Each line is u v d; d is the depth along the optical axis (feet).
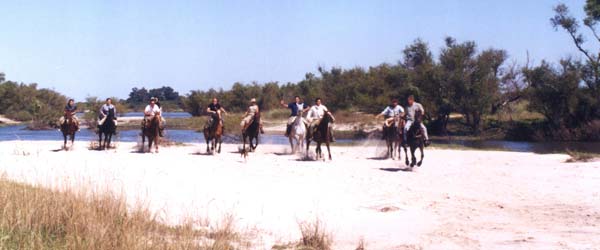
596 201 42.47
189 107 279.28
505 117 176.55
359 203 42.60
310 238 30.55
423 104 169.89
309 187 49.73
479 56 167.63
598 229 33.55
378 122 162.81
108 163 66.28
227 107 269.85
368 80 203.10
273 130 163.73
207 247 27.37
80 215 28.89
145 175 55.21
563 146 126.21
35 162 65.26
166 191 45.78
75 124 86.48
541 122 159.74
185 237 27.66
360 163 69.72
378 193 47.01
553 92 152.76
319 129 72.79
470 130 169.99
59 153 79.25
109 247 25.93
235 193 45.85
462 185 51.37
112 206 30.94
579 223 35.35
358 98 193.36
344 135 150.10
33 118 209.87
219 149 83.20
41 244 25.46
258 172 59.72
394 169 63.36
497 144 133.69
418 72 180.75
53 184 42.24
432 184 52.01
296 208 40.47
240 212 38.45
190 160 71.51
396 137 72.69
